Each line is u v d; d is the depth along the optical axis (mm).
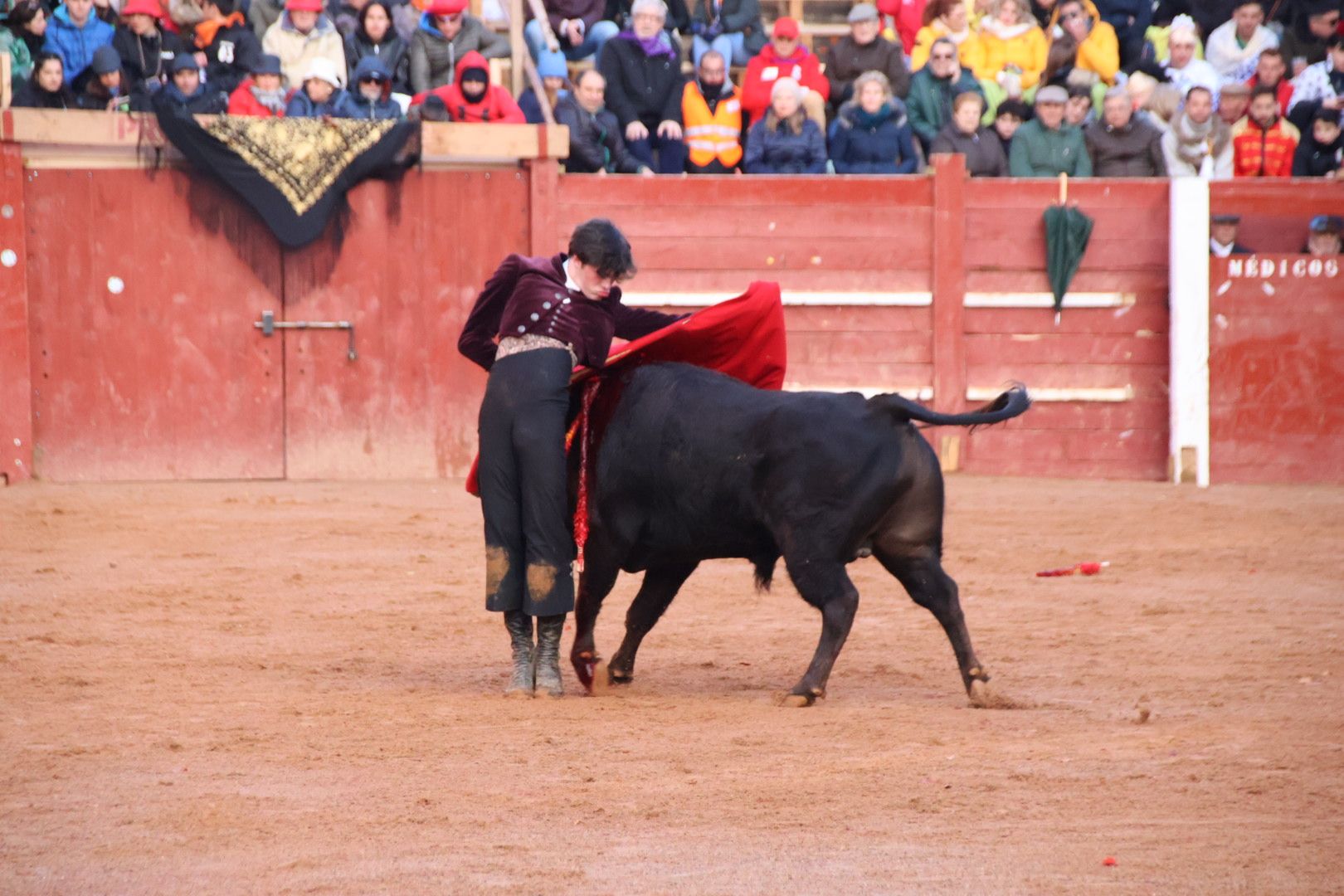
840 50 53500
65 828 14273
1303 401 51938
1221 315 51906
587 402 21297
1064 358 52312
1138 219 52125
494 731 18344
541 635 20859
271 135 48031
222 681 21719
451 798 15219
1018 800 15047
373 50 50719
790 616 27906
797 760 16750
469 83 49219
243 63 49375
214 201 48625
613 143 51344
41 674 22078
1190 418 51688
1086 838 13781
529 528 20594
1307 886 12453
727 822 14367
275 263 49094
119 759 16953
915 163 53156
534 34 52750
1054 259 51531
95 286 48281
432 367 50031
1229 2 57250
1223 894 12289
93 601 28594
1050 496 46344
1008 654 24000
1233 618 27172
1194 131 52750
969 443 52188
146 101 47906
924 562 20016
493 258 50188
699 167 51969
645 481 20594
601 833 14031
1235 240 52312
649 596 21797
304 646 24688
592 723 18812
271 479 49500
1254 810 14641
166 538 36625
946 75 52969
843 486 19281
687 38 57250
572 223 50531
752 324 21469
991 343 52188
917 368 51969
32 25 47219
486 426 20766
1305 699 20266
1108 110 52281
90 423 48469
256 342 49188
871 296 51406
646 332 21672
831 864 13070
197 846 13688
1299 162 53562
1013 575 32406
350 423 49781
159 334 48688
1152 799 15031
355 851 13500
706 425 20156
